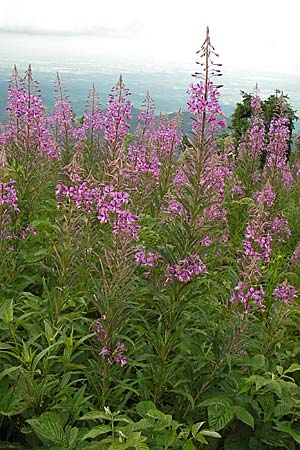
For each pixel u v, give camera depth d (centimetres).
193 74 533
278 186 1132
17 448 441
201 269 505
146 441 409
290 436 504
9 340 531
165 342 491
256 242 545
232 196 1066
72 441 399
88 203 600
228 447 493
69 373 466
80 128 1058
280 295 585
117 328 497
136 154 790
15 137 930
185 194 566
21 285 623
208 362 507
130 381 527
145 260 558
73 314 535
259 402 529
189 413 495
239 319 504
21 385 446
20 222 730
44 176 870
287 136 1152
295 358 631
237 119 1742
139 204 752
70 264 561
